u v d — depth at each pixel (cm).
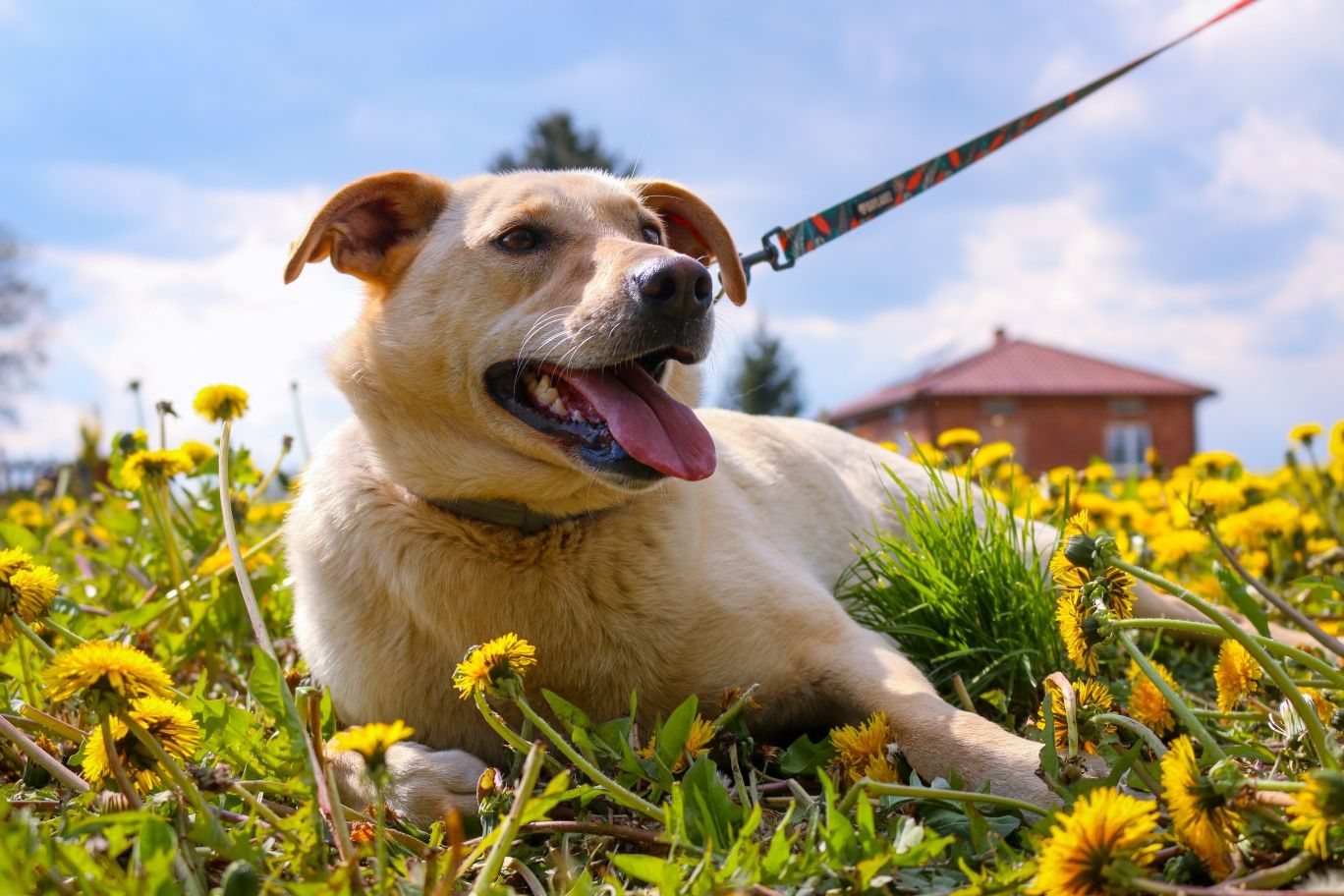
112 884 52
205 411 104
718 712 84
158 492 112
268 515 169
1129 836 50
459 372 84
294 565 91
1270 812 53
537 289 85
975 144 115
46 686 59
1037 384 1221
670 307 81
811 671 83
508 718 82
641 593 82
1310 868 51
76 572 140
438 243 88
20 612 66
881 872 57
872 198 115
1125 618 67
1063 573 68
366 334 88
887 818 64
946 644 94
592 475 80
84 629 93
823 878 56
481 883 53
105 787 62
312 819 56
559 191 90
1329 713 71
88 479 259
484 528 82
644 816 67
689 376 95
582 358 81
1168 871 56
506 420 83
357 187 88
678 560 84
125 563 119
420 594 82
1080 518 68
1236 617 107
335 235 89
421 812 71
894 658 83
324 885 52
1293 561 115
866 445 125
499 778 65
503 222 86
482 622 82
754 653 84
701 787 64
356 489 86
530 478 81
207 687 100
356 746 52
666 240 99
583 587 82
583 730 67
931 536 98
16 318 1015
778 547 96
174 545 110
